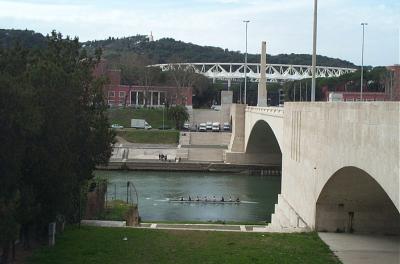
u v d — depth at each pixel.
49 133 34.22
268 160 117.44
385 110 28.14
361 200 41.56
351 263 34.00
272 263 33.47
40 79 34.53
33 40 117.81
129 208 57.81
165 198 82.69
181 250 36.53
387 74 131.50
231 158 117.44
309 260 34.47
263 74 119.50
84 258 34.12
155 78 190.25
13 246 33.00
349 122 34.28
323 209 42.66
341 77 158.12
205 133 138.50
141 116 160.50
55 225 38.38
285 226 52.00
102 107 44.53
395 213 41.84
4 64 37.38
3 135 29.16
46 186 34.62
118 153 123.12
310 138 45.38
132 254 35.31
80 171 41.72
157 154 124.50
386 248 37.78
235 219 68.62
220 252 36.06
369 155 30.58
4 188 29.81
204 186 95.38
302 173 48.91
